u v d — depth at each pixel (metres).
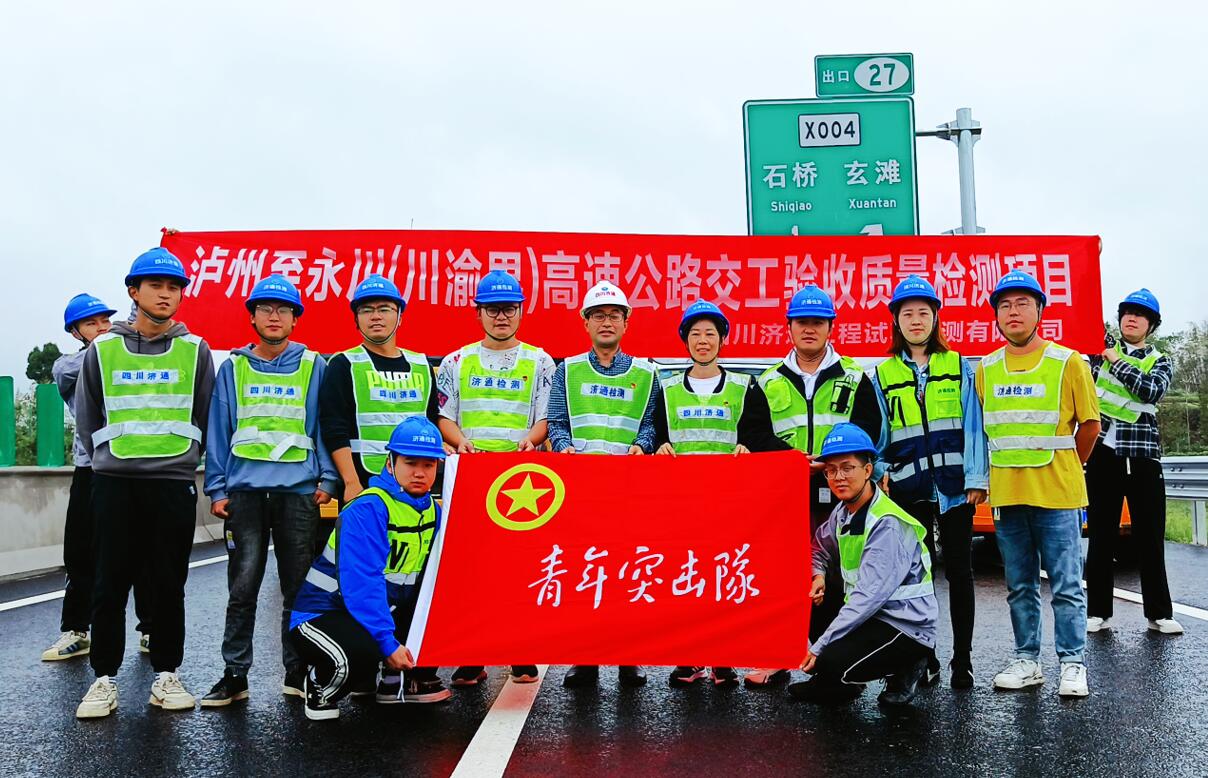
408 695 4.67
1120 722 4.18
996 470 4.86
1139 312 6.34
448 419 5.41
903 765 3.69
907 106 11.45
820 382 5.27
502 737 4.09
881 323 8.45
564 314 8.27
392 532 4.50
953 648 5.25
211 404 4.84
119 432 4.59
